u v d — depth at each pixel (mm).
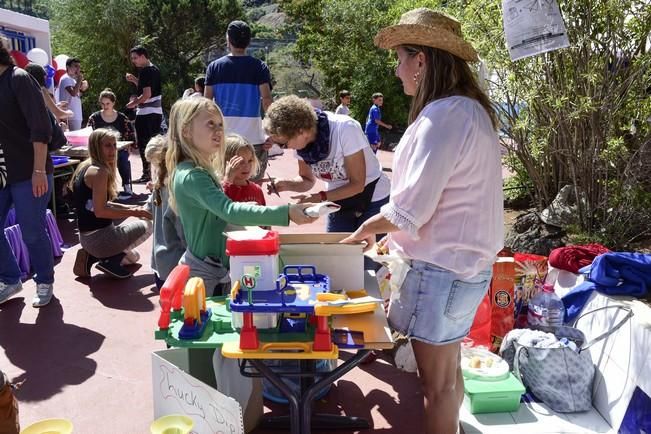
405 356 3535
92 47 25297
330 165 3293
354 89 20547
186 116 2613
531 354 3035
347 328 2254
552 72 4371
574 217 4711
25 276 5195
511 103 4648
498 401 2945
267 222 2383
